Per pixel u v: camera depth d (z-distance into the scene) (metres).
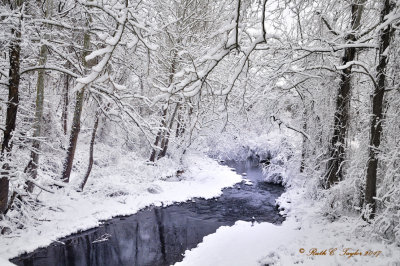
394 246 7.44
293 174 17.52
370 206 8.74
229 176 22.03
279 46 9.10
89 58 4.07
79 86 4.05
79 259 9.78
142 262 9.72
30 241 10.08
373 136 8.66
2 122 11.28
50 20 9.63
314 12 9.39
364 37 10.08
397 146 8.47
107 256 10.06
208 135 24.39
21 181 9.46
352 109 11.66
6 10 8.87
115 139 22.47
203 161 25.50
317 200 12.93
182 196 16.81
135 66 13.49
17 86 9.41
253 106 11.46
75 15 11.90
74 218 12.05
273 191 18.77
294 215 12.49
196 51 14.80
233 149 28.77
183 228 12.63
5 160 9.08
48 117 18.27
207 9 16.17
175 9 16.33
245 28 5.21
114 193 15.19
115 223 12.72
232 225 12.96
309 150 13.91
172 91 4.75
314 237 9.12
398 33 8.28
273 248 9.07
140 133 22.20
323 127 12.00
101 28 10.69
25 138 10.00
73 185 14.17
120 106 11.22
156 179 18.84
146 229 12.38
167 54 14.28
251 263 8.32
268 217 13.98
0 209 9.48
